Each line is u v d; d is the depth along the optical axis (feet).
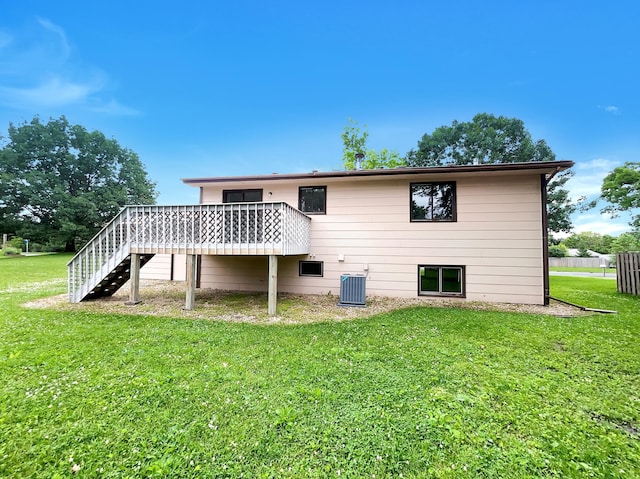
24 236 88.12
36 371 11.30
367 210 29.84
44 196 89.81
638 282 31.53
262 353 13.53
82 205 91.15
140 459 6.93
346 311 23.13
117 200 98.99
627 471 6.70
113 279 26.86
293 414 8.63
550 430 8.06
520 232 26.35
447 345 14.73
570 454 7.17
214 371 11.48
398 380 10.85
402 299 27.96
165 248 23.67
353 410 8.92
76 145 98.94
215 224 22.97
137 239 24.16
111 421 8.27
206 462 6.85
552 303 26.73
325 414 8.71
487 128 88.38
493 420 8.49
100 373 11.23
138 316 20.20
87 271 24.67
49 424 8.12
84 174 99.04
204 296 29.25
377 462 6.92
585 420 8.55
